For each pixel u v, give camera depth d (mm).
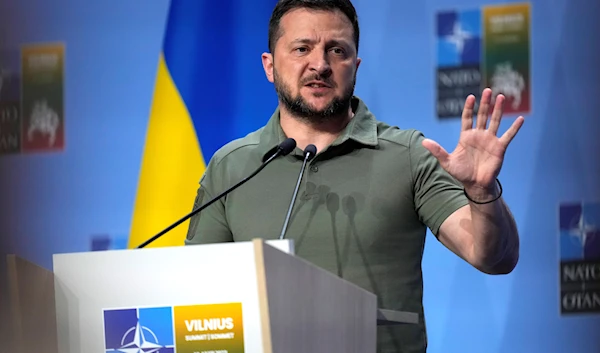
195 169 11648
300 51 7051
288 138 7043
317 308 4543
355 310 5090
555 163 10688
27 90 11992
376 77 11109
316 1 7078
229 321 4672
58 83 11945
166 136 11719
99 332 4844
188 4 11766
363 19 11148
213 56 11711
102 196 11812
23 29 12023
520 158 10750
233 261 4699
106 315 4840
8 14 12023
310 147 6777
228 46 11695
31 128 11953
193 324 4715
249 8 11688
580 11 10695
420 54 11016
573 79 10688
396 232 6750
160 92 11773
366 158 6949
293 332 4238
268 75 7715
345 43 7051
